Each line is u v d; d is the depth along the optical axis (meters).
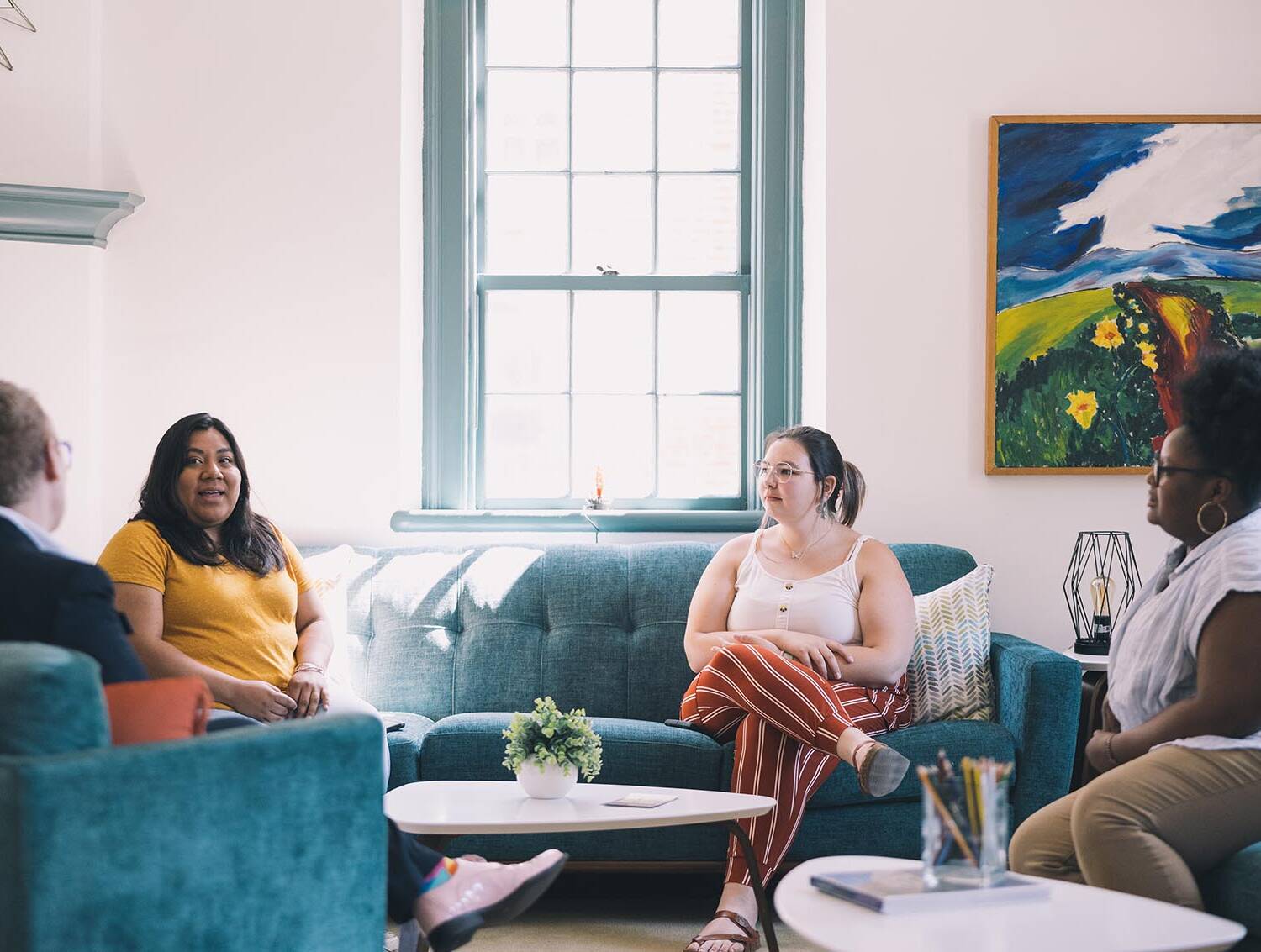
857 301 4.23
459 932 2.14
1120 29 4.23
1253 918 2.07
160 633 3.08
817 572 3.51
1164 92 4.23
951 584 3.70
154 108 4.23
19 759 1.53
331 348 4.25
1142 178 4.19
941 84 4.24
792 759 2.98
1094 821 2.15
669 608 3.85
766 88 4.53
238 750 1.70
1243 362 2.27
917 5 4.25
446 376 4.52
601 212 4.62
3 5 4.09
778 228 4.54
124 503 4.21
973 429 4.23
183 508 3.18
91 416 4.11
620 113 4.63
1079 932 1.60
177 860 1.62
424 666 3.80
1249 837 2.16
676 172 4.62
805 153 4.49
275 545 3.35
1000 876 1.78
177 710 1.84
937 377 4.23
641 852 3.27
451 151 4.50
